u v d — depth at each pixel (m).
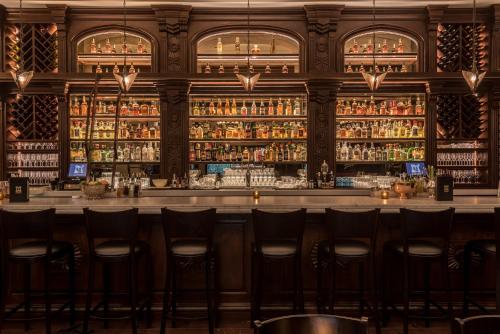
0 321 3.19
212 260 3.43
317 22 5.86
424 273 3.56
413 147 6.15
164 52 5.92
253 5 5.86
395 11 5.91
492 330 1.43
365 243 3.28
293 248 3.15
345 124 6.23
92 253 3.10
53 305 3.65
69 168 5.86
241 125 6.23
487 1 5.68
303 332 1.46
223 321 3.60
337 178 6.07
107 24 5.94
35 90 5.82
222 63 6.34
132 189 4.09
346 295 3.67
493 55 5.85
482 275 3.70
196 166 6.25
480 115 6.03
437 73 5.60
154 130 6.14
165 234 3.11
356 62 6.22
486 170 6.00
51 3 5.73
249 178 5.65
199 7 5.90
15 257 3.09
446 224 3.05
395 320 3.62
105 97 6.11
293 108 6.17
